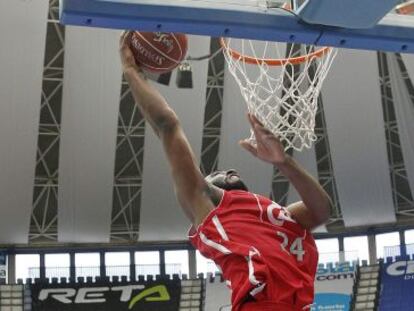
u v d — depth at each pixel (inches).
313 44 183.8
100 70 710.5
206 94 775.7
